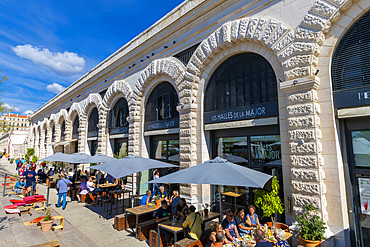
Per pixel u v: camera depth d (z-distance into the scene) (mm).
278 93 7617
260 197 6672
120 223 8086
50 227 7734
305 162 6449
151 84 13484
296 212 6434
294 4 7367
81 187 12688
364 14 6289
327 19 6547
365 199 6031
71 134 24266
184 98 10602
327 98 6512
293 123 6820
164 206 7535
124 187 13289
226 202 9430
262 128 8352
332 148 6266
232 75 9367
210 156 10086
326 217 6070
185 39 11219
